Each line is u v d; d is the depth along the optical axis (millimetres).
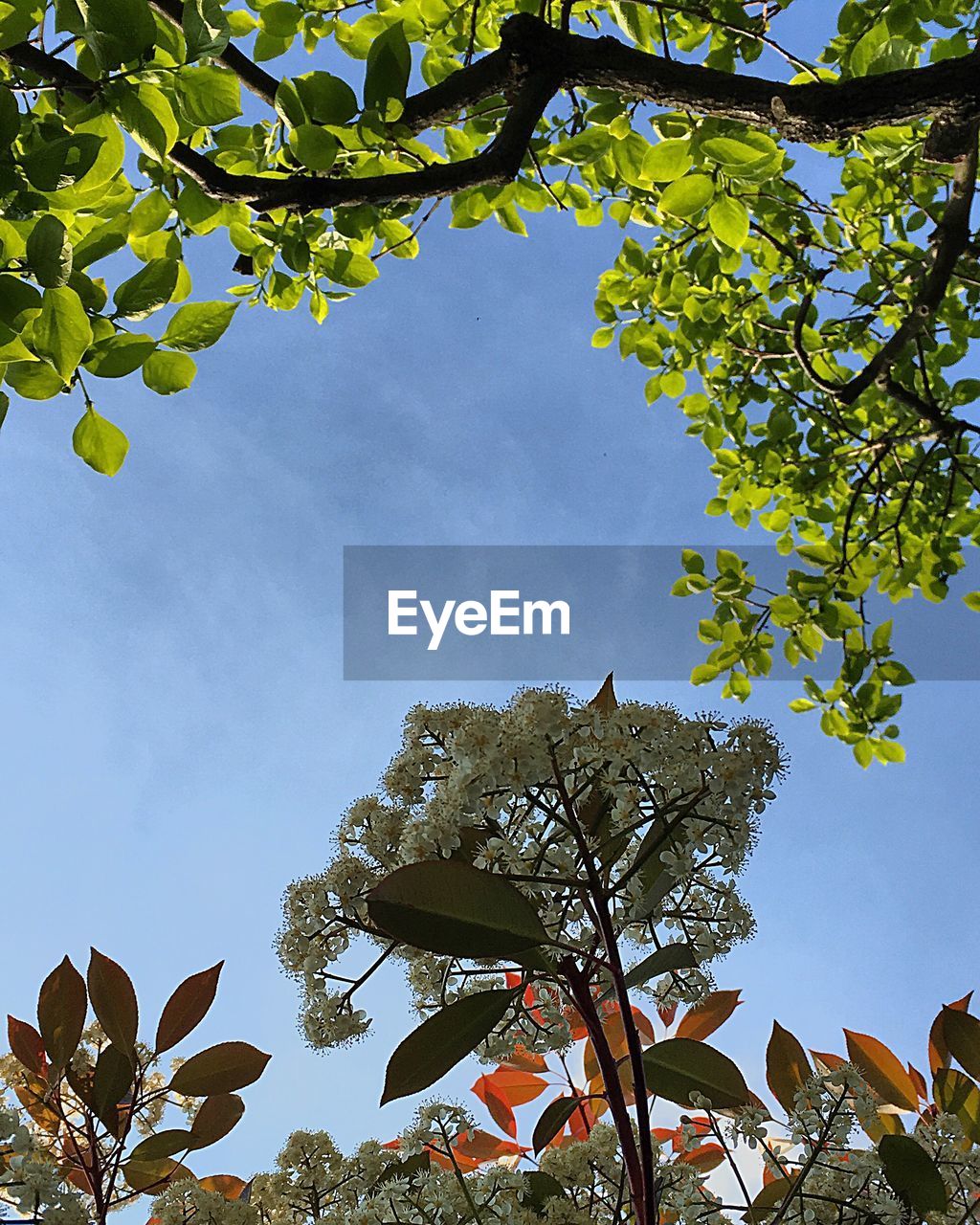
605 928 670
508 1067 928
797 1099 733
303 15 1412
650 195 1986
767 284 2543
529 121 1030
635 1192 635
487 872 640
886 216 2365
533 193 1598
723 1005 866
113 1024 818
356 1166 780
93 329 854
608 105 1442
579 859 701
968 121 1043
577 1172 732
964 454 2482
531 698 699
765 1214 712
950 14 1620
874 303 2373
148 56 830
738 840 709
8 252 829
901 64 1107
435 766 755
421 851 692
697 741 707
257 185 962
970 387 2445
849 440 2652
